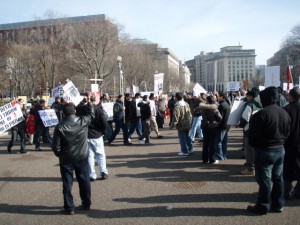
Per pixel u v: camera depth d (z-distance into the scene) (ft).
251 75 506.07
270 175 18.72
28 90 186.39
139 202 21.72
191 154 36.99
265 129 18.19
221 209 20.06
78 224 18.67
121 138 53.21
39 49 167.84
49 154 40.78
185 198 22.20
